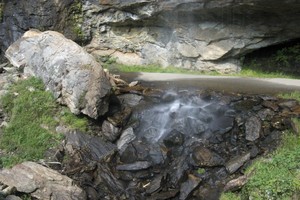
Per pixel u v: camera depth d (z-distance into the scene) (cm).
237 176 813
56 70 1039
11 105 1044
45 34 1134
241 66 1441
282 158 775
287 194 702
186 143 938
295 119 889
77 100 987
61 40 1080
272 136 881
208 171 847
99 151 935
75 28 1573
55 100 1040
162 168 877
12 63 1224
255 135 893
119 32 1584
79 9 1558
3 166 865
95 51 1619
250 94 1088
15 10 1609
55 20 1552
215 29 1402
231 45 1396
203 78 1327
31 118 999
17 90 1079
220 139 922
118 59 1599
